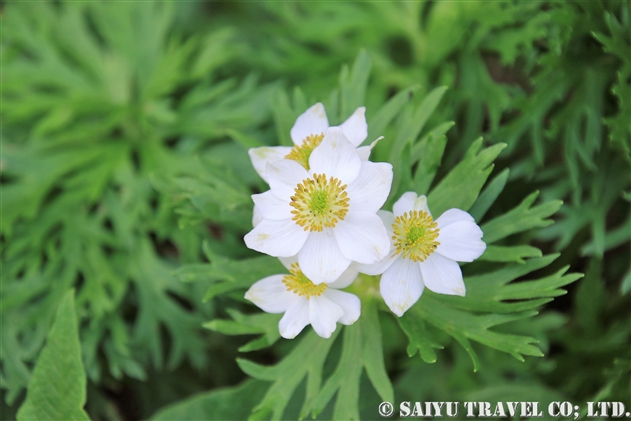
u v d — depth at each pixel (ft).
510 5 1.39
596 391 1.38
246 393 1.35
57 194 1.50
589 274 1.36
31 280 1.42
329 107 1.28
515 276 1.20
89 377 1.44
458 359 1.41
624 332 1.37
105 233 1.45
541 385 1.39
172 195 1.28
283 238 1.15
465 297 1.20
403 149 1.20
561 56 1.34
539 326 1.37
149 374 1.48
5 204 1.46
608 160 1.36
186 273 1.22
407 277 1.16
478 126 1.41
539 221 1.20
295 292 1.18
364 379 1.36
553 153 1.45
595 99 1.35
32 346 1.39
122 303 1.46
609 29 1.33
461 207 1.21
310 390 1.22
